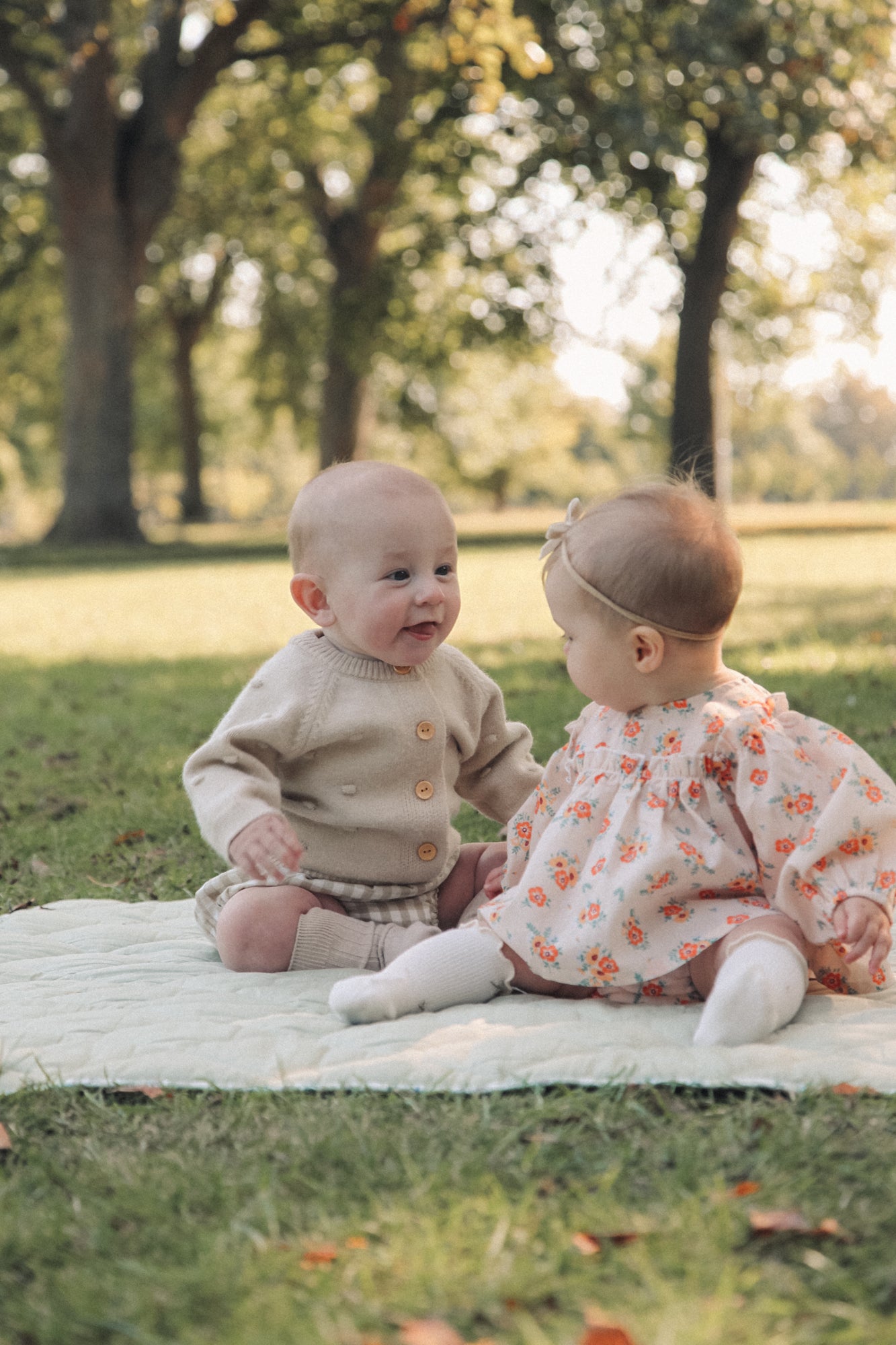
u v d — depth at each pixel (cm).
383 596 264
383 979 236
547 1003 240
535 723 585
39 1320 148
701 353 2173
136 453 3825
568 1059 208
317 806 276
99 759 576
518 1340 140
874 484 9562
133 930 306
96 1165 183
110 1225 166
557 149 1880
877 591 1230
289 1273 152
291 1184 176
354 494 267
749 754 241
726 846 242
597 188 1980
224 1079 211
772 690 651
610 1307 144
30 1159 186
